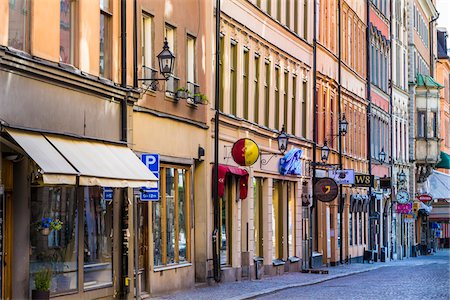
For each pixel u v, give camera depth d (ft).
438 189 392.68
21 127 78.95
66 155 82.38
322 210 209.46
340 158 220.84
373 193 269.44
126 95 102.89
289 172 175.11
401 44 336.49
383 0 303.89
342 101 233.76
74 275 90.89
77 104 91.35
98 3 97.40
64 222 89.10
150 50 113.09
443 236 463.42
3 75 76.89
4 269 78.89
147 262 110.63
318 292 127.13
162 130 115.14
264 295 120.67
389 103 308.60
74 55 92.38
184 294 115.96
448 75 461.37
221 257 139.85
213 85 134.92
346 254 233.76
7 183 79.41
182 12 123.85
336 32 226.99
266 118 166.09
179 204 122.62
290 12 181.27
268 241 163.43
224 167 135.74
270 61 167.12
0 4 75.87
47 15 85.05
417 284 146.20
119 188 102.12
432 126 355.36
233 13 144.66
